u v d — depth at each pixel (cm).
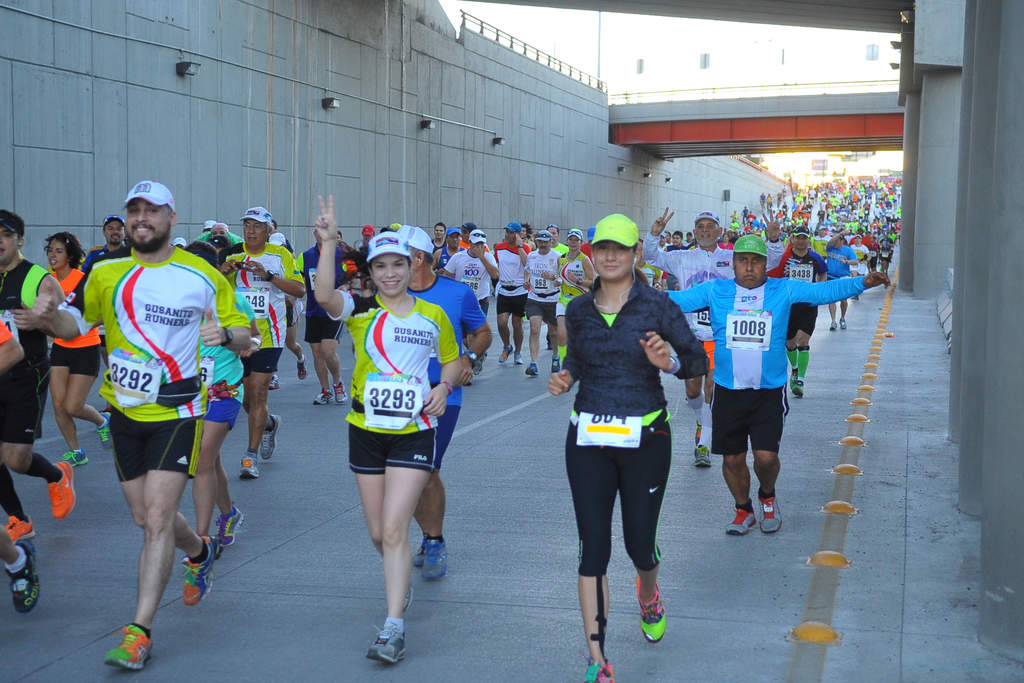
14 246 559
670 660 429
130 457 444
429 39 3247
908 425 984
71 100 1794
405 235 449
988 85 652
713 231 852
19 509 607
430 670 422
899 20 3459
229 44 2247
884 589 517
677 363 397
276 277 753
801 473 780
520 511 676
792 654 435
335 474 784
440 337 458
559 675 416
